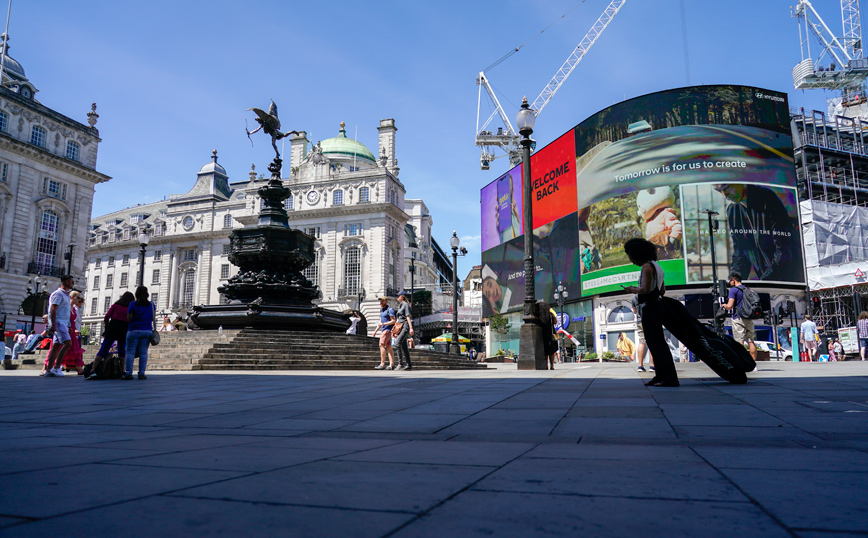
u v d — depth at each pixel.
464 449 2.54
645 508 1.47
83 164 46.91
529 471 1.99
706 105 35.91
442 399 4.99
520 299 46.19
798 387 5.23
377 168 62.09
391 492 1.68
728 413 3.55
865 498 1.54
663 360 5.69
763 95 36.34
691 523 1.33
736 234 34.22
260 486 1.76
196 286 67.69
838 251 37.59
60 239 44.97
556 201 42.44
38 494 1.65
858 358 24.67
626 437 2.81
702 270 33.81
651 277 5.78
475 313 61.69
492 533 1.26
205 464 2.18
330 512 1.45
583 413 3.76
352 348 17.23
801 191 42.50
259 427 3.52
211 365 13.97
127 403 5.21
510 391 5.60
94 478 1.89
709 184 34.78
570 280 40.41
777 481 1.77
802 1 64.44
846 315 34.12
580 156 40.47
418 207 91.88
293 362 14.91
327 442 2.84
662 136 36.25
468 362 18.27
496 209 50.94
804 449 2.39
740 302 9.06
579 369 10.97
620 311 37.03
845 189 42.06
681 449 2.44
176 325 24.38
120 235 75.44
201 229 69.25
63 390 6.92
